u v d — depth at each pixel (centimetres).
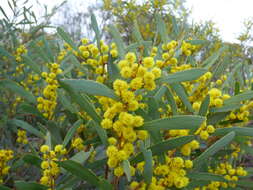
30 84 66
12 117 59
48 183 30
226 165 46
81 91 23
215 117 35
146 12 105
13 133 62
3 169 44
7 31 65
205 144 43
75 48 40
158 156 29
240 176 44
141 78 24
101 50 39
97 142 34
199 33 66
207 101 30
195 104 33
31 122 61
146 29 102
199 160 29
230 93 52
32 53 68
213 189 43
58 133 41
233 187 44
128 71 24
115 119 27
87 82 23
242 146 39
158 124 24
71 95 24
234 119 39
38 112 45
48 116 45
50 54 50
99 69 38
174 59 36
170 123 23
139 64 25
